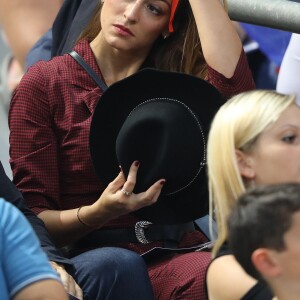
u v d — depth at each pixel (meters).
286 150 11.49
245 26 18.23
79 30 15.30
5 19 17.91
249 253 9.82
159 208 13.44
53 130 14.06
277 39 17.98
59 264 12.84
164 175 13.20
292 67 15.67
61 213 13.69
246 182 11.59
